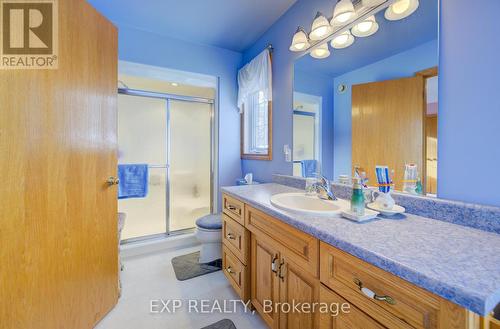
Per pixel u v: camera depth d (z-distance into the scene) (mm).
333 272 761
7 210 919
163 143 2834
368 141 1229
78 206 1195
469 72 826
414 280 520
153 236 2533
